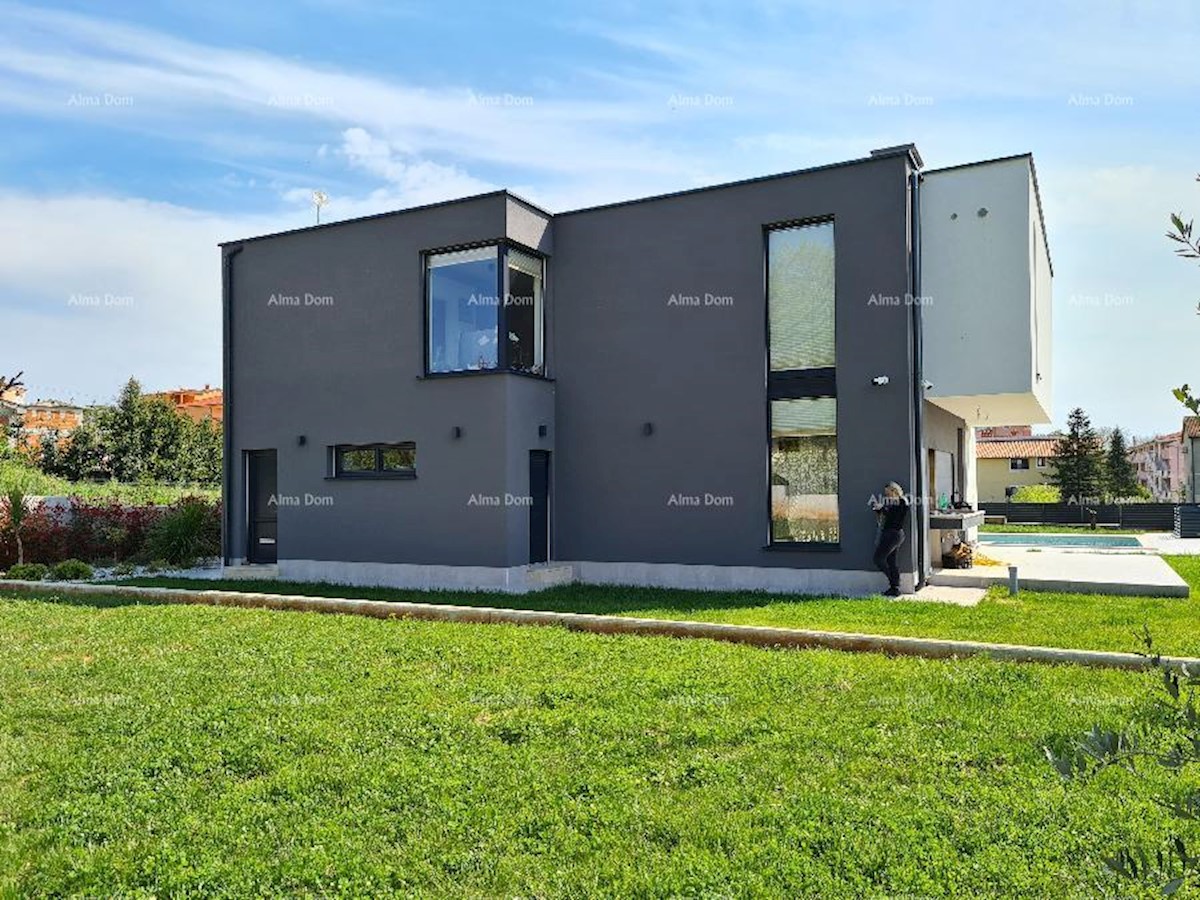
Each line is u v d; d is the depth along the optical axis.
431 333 13.32
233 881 3.73
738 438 12.34
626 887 3.62
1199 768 4.59
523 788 4.60
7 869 3.91
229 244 15.23
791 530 12.12
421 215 13.32
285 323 14.66
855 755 4.97
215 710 6.01
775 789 4.55
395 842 4.07
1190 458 34.53
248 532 15.36
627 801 4.43
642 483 12.97
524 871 3.78
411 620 9.60
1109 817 4.05
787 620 9.35
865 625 8.96
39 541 16.39
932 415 14.00
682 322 12.75
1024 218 11.73
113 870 3.85
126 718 5.91
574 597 11.61
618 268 13.23
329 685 6.64
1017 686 6.23
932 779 4.61
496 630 8.81
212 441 36.31
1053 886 3.49
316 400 14.27
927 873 3.64
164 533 16.50
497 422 12.57
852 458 11.65
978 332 11.91
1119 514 30.27
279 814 4.38
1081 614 9.49
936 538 13.78
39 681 7.02
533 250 13.29
